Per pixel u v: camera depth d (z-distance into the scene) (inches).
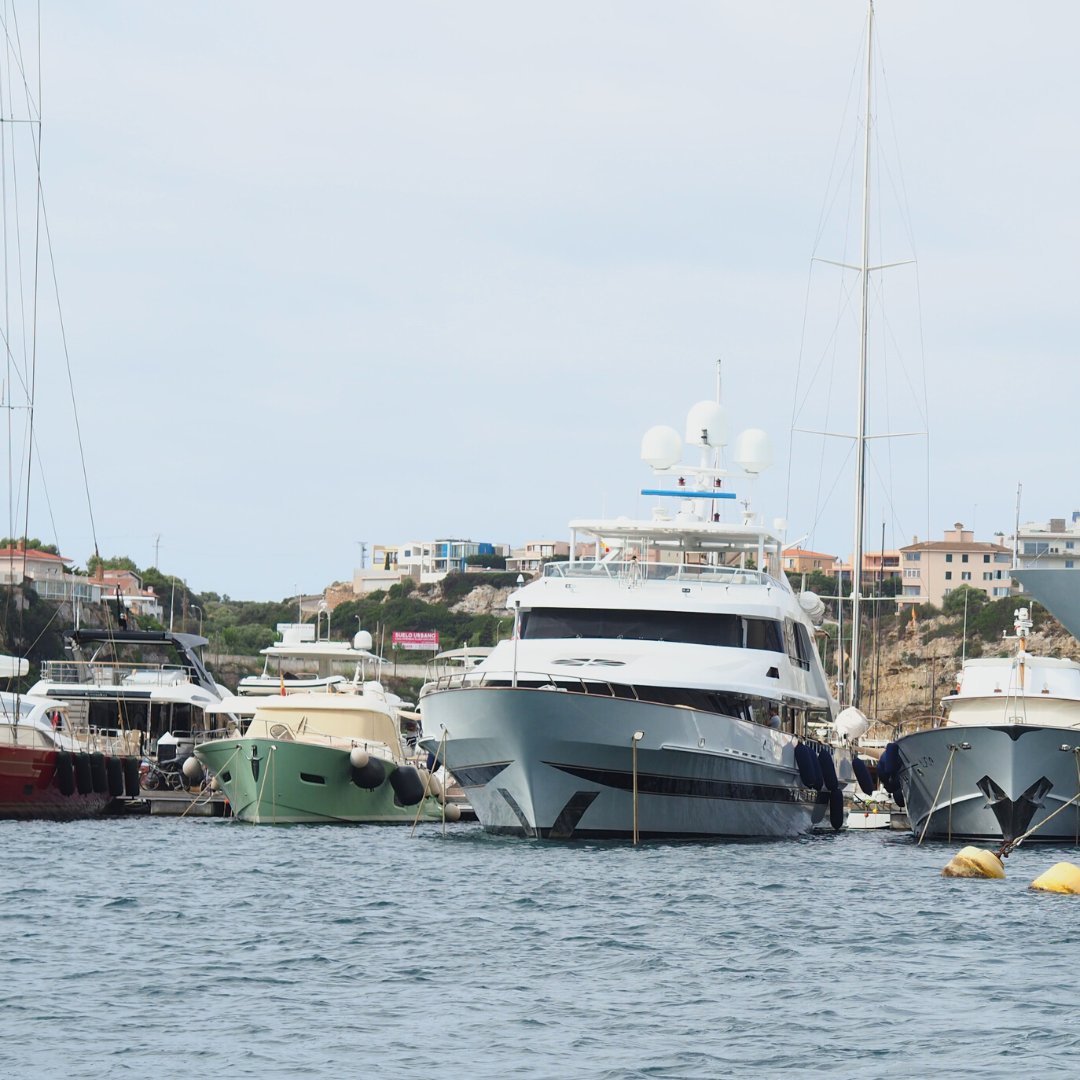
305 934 3336.6
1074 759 5477.4
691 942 3253.0
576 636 5511.8
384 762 6609.3
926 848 5531.5
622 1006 2630.4
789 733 5885.8
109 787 7278.5
